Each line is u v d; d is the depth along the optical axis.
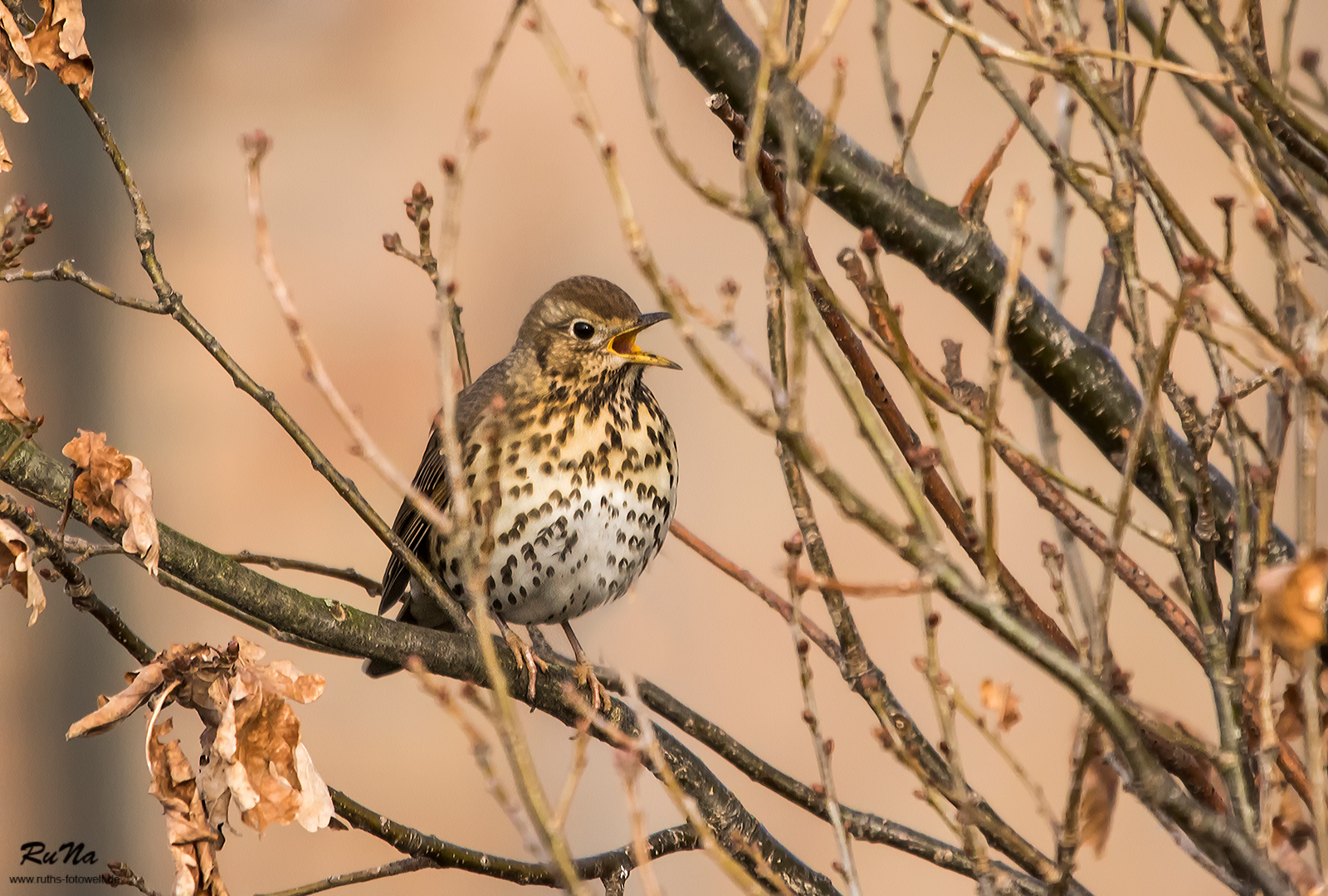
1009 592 6.86
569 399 10.22
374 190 20.28
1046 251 8.54
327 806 6.33
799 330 4.95
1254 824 5.74
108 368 20.31
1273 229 5.91
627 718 8.73
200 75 20.77
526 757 5.32
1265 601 5.04
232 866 17.94
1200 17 6.25
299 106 20.66
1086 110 15.38
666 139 4.91
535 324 10.38
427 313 19.77
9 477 6.78
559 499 10.11
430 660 8.05
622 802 18.25
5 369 6.52
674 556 18.67
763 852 8.64
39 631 19.73
